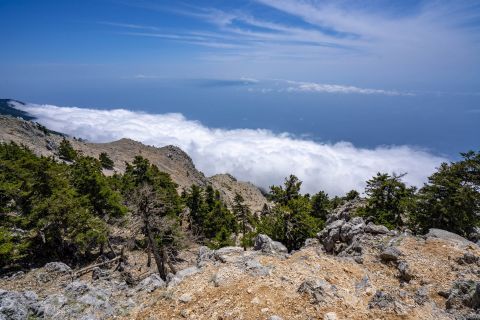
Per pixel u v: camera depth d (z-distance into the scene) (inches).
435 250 739.4
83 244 1349.7
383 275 668.7
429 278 622.8
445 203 1131.9
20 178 1405.0
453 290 541.6
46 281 1059.3
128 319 519.8
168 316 491.8
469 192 1107.3
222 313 466.9
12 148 2209.6
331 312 437.7
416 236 853.8
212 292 534.6
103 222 1444.4
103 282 1005.2
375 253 761.6
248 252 767.7
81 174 1579.7
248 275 579.8
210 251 848.3
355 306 463.8
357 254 801.6
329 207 2111.2
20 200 1376.7
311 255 716.7
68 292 663.1
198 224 2267.5
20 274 1111.6
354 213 1448.1
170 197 1968.5
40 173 1402.6
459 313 484.4
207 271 629.6
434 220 1160.2
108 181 2068.2
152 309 527.2
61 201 1288.1
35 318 559.8
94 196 1556.3
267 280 552.1
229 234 2086.6
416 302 485.1
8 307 540.1
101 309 600.1
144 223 1152.2
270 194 1503.4
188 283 584.7
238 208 2529.5
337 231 979.9
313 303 469.1
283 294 501.7
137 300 625.0
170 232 1440.7
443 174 1210.0
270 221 1289.4
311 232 1205.1
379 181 1365.7
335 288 503.8
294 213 1247.5
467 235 1143.6
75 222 1312.7
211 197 2465.6
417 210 1208.8
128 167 2273.6
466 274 618.2
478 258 666.8
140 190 1152.2
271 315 446.6
